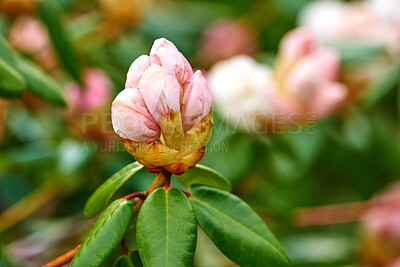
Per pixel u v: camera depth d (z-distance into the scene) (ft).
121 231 1.89
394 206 3.33
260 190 3.11
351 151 3.61
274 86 2.90
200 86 1.91
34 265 2.79
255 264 1.94
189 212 1.90
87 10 3.16
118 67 3.14
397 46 3.43
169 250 1.87
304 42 2.90
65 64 2.64
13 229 3.02
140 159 1.93
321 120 3.09
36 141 3.37
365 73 3.40
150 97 1.89
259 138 2.87
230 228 1.94
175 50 1.91
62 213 3.19
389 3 3.40
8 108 3.03
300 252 3.44
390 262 3.27
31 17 2.78
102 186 2.02
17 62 2.33
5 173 3.23
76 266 1.87
